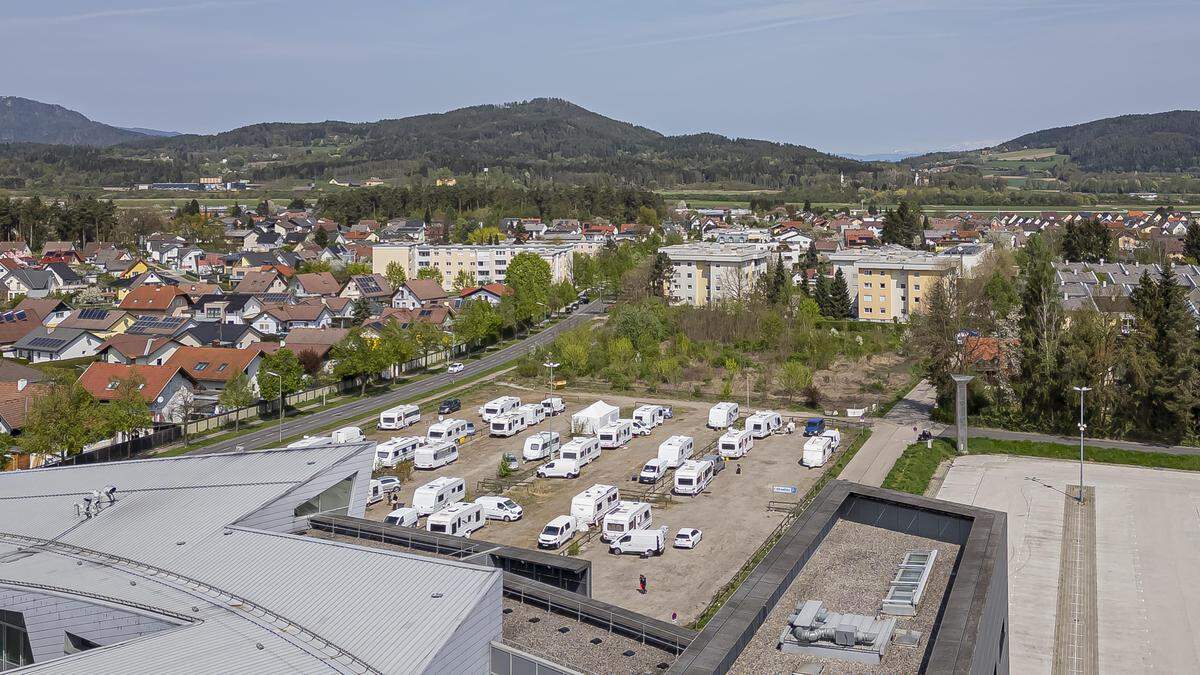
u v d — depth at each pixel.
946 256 183.75
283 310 163.38
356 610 35.75
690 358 137.00
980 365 106.62
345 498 51.38
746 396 117.56
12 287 195.12
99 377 104.88
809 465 86.38
